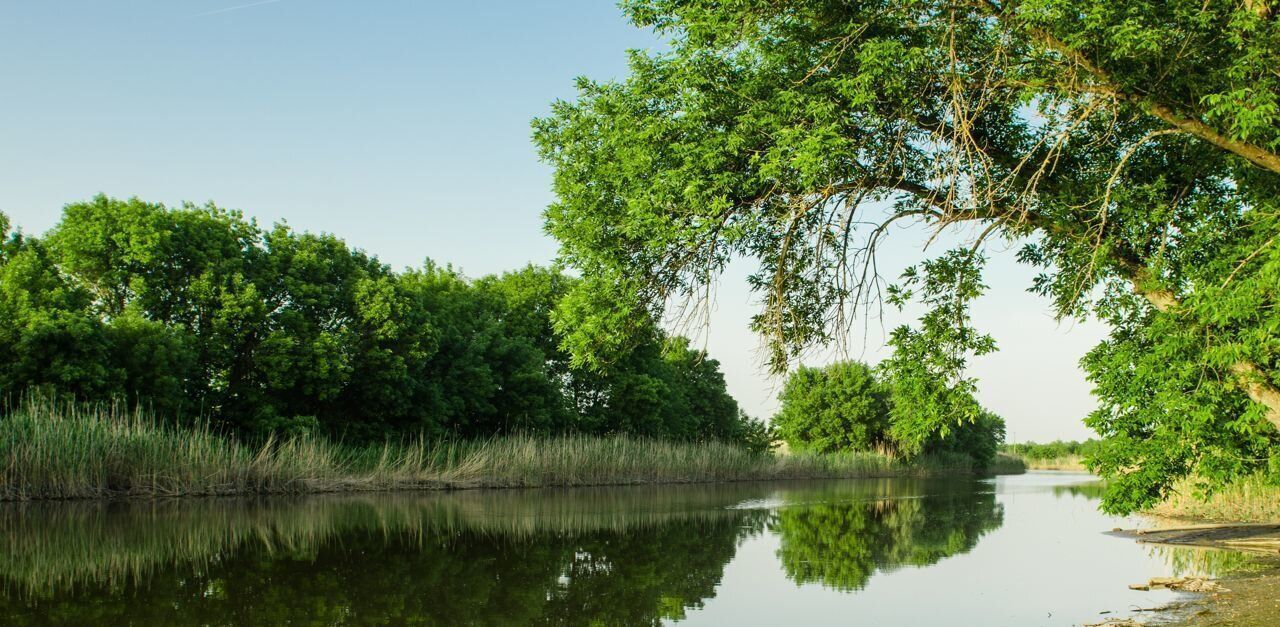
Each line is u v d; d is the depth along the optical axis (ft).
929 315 37.09
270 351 105.81
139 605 34.76
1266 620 30.89
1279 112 27.53
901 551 55.01
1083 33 27.91
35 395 79.71
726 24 30.68
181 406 96.84
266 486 88.99
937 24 31.24
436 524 65.72
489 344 144.36
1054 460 350.02
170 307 103.96
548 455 118.11
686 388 197.98
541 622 33.68
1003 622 33.55
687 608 36.58
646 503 90.79
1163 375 32.48
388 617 33.68
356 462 102.89
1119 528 69.77
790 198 32.40
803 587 41.52
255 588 38.75
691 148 31.83
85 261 99.45
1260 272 27.30
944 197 34.19
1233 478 34.71
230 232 111.65
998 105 35.27
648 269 35.86
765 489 125.18
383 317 117.08
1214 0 28.76
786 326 37.11
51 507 68.49
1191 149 36.06
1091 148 36.94
